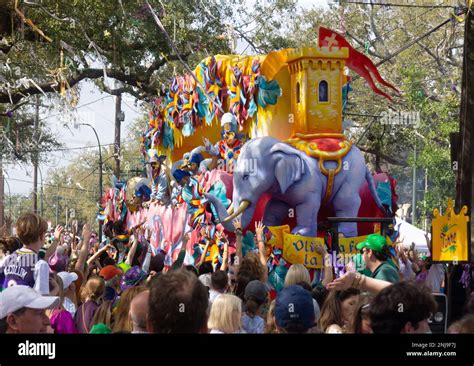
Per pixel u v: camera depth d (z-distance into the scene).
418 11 31.14
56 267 9.33
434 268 11.60
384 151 30.23
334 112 14.80
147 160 22.94
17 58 24.39
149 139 22.91
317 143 14.60
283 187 14.43
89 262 11.24
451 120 28.83
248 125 16.19
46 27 21.53
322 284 8.51
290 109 15.35
